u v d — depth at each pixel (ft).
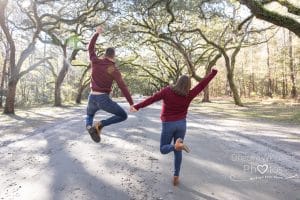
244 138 41.04
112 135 43.88
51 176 23.97
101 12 104.83
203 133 45.55
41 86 208.33
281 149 33.47
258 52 211.61
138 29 123.03
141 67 210.18
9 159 29.71
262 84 220.02
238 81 235.61
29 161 28.78
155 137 41.96
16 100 168.86
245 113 83.97
